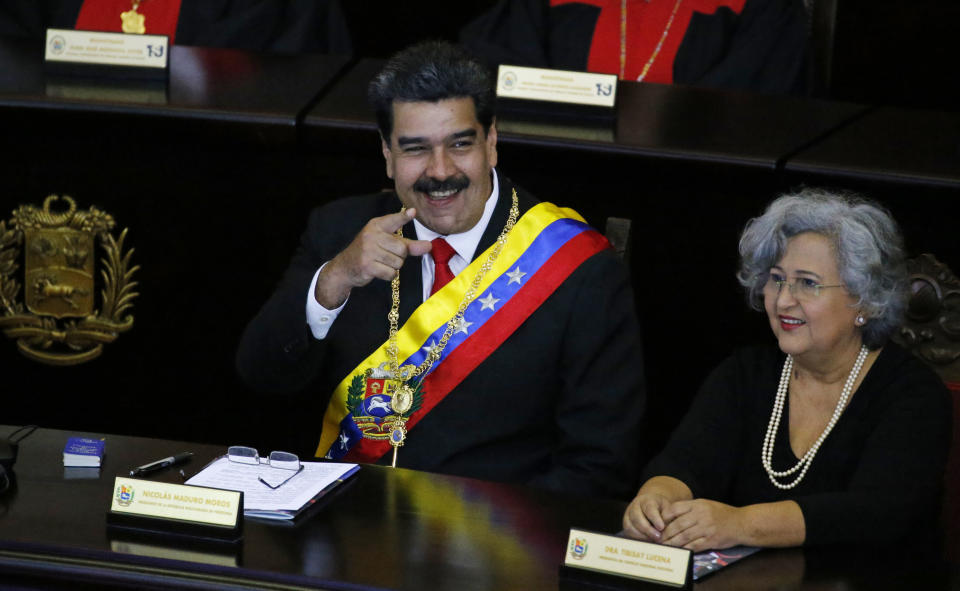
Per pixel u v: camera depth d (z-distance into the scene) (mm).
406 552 8516
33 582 8359
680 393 14539
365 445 11938
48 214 15000
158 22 19141
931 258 11969
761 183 13516
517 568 8352
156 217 14977
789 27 18312
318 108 14531
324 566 8211
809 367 10383
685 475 10297
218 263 15055
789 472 10375
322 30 19500
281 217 14859
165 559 8242
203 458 10148
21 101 14406
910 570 8750
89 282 15156
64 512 8953
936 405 10086
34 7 19250
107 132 14570
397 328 11984
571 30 19141
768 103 15781
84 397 15586
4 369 15562
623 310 11922
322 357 12094
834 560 8867
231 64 16500
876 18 19875
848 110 15547
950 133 14562
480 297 11914
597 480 11406
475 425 11750
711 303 14203
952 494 10633
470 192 11523
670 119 14812
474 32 18828
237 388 15281
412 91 11062
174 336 15273
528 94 14750
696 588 8250
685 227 14055
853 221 9922
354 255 11172
